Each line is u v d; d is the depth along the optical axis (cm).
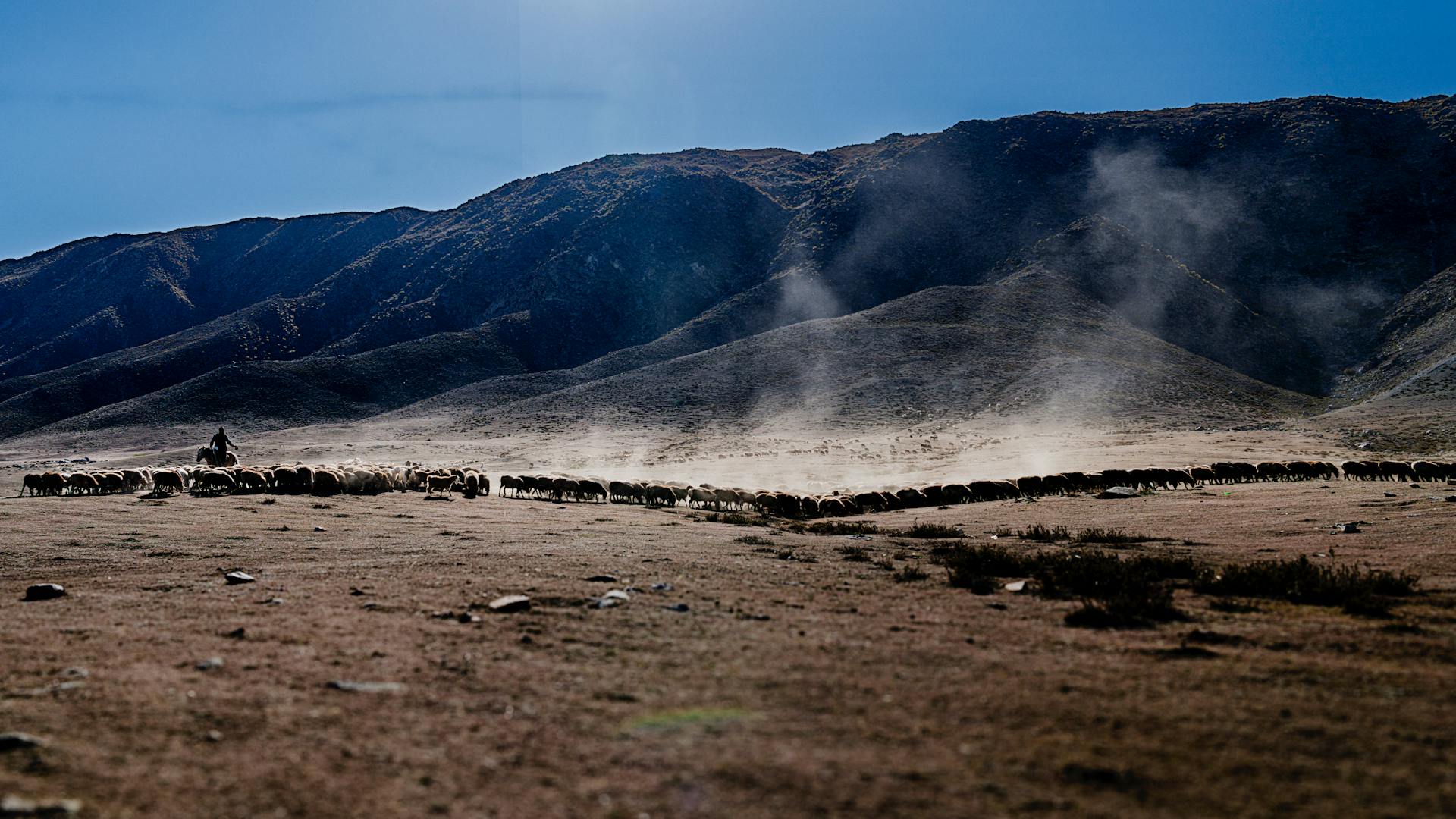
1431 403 7262
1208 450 5122
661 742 527
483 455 7694
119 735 541
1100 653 749
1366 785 461
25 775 473
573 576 1194
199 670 692
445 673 682
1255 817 425
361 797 452
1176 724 555
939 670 691
